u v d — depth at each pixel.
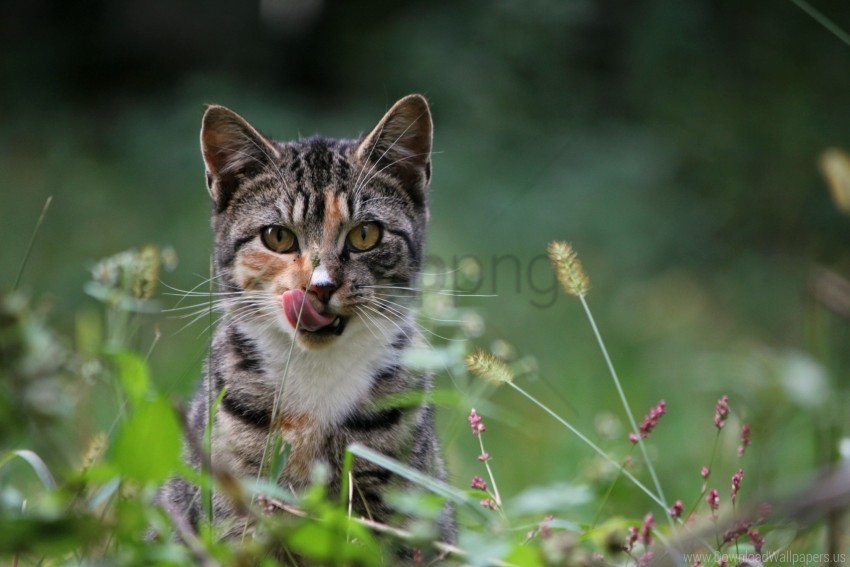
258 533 5.21
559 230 19.25
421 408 6.91
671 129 21.95
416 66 22.97
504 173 20.34
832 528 5.42
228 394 6.89
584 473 8.15
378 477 6.57
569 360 14.06
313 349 6.89
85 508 4.75
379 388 7.00
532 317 15.79
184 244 17.70
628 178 20.52
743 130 21.50
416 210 8.00
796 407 9.43
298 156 7.63
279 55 27.33
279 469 5.68
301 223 7.35
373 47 25.45
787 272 18.88
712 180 21.12
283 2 27.64
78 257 17.08
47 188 20.33
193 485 6.35
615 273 18.56
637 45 22.81
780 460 9.07
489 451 11.10
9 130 23.56
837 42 22.20
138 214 19.38
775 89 21.94
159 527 4.48
